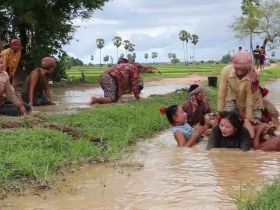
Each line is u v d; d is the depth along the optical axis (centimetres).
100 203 458
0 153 600
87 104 1291
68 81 2562
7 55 1311
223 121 728
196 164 626
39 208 446
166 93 1695
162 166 616
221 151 720
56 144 680
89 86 2345
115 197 477
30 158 592
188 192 489
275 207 394
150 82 2606
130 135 814
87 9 2508
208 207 436
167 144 790
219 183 522
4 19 2392
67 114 977
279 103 1362
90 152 669
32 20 2145
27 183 526
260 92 859
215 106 1253
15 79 2308
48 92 1308
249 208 407
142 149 741
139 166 615
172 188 505
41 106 1258
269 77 3019
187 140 794
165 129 952
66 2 2433
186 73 3978
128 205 450
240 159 657
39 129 731
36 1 2188
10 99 979
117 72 1315
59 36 2483
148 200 464
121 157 675
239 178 543
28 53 2389
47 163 589
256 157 671
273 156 677
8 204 461
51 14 2308
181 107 901
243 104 851
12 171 539
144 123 931
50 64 1267
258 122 775
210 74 3516
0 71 964
